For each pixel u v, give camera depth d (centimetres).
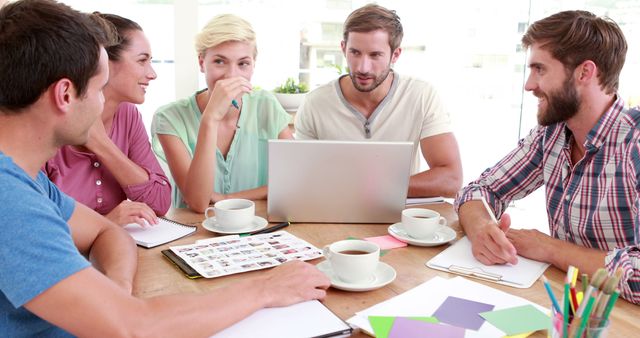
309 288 106
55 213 85
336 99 223
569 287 79
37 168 92
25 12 83
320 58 370
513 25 391
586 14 134
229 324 93
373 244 117
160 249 133
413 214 149
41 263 79
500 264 125
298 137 233
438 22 411
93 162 170
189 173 170
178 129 202
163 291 109
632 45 330
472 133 423
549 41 135
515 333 93
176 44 301
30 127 87
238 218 145
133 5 297
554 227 155
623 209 135
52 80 84
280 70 360
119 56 163
